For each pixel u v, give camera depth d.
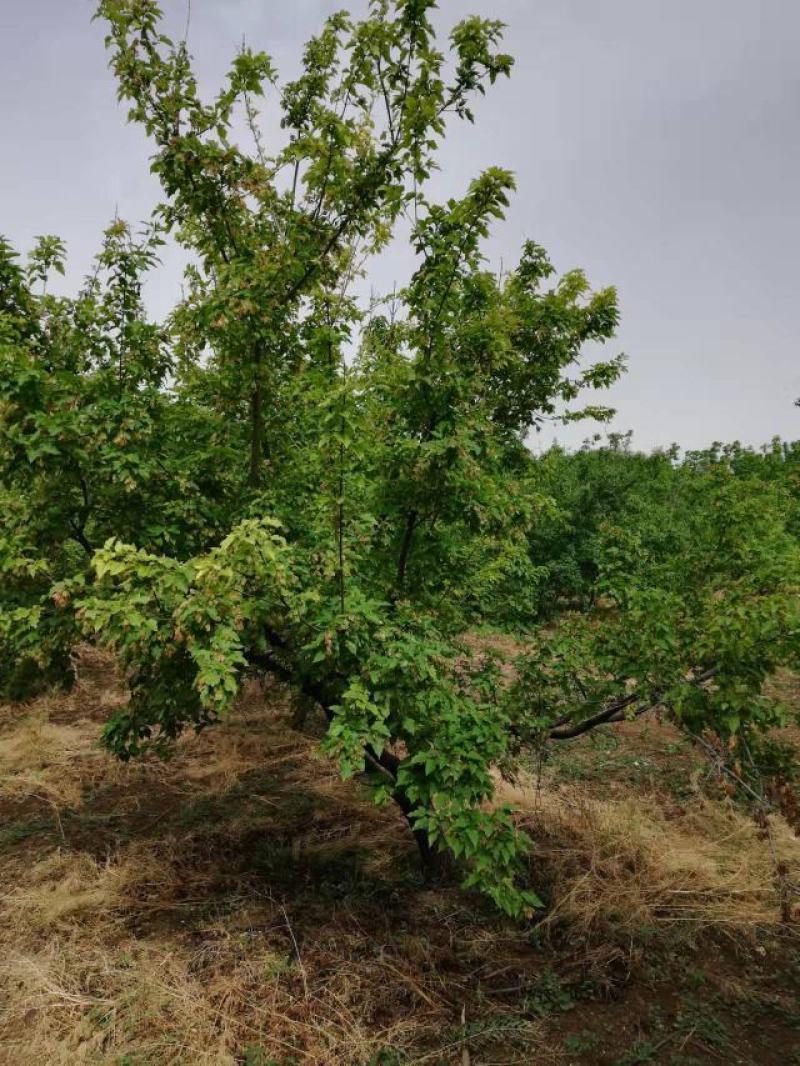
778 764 3.51
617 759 6.04
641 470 14.34
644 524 10.09
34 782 5.42
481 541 4.84
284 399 4.09
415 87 3.46
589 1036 2.99
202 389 4.07
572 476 11.89
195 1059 2.79
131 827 4.82
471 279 3.73
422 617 3.50
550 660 3.93
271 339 3.63
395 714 3.25
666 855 4.30
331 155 3.72
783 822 4.68
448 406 3.36
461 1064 2.83
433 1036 3.00
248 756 6.11
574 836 4.57
